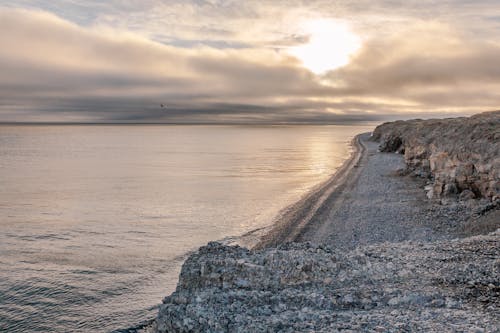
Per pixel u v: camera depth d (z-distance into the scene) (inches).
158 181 2385.6
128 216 1446.9
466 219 1075.9
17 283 822.5
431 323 407.5
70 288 800.9
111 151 5172.2
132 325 657.6
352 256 630.5
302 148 5625.0
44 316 690.2
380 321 421.4
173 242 1120.8
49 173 2812.5
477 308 444.8
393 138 3467.0
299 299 497.7
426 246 689.6
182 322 481.4
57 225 1315.2
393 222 1123.3
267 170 2945.4
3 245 1090.1
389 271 566.9
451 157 1375.5
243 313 472.4
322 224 1145.4
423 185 1630.2
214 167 3184.1
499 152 1190.9
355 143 5748.0
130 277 861.2
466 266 565.9
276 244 1010.1
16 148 5762.8
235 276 563.5
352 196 1503.4
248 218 1393.9
